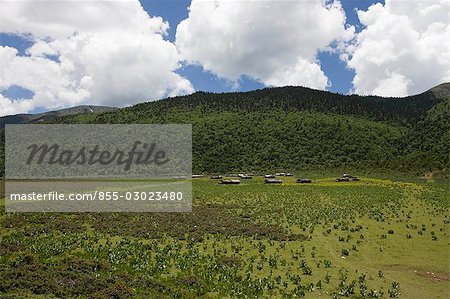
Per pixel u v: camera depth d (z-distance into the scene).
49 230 35.09
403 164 134.00
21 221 38.16
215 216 45.94
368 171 132.88
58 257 26.34
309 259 28.73
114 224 38.72
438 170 118.12
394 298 21.53
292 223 42.03
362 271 26.34
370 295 21.86
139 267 24.61
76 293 19.23
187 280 22.45
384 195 66.88
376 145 164.38
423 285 23.80
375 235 36.56
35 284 19.39
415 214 48.22
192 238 34.03
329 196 65.94
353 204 55.91
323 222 42.75
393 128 196.75
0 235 33.16
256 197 65.56
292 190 76.62
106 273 22.84
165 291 20.75
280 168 145.75
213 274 24.17
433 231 38.41
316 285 22.95
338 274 25.41
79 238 32.53
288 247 32.00
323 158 153.50
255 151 162.25
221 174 138.12
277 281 23.36
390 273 26.08
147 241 32.66
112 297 18.78
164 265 25.34
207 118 199.25
